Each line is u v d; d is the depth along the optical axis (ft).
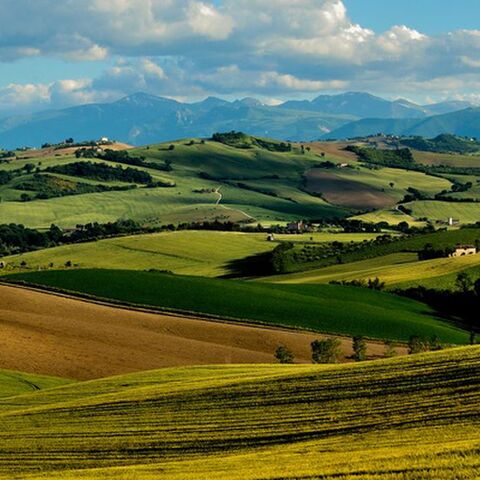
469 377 242.17
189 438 230.48
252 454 197.57
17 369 411.13
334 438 205.67
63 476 193.47
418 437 191.01
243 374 343.05
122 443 233.14
